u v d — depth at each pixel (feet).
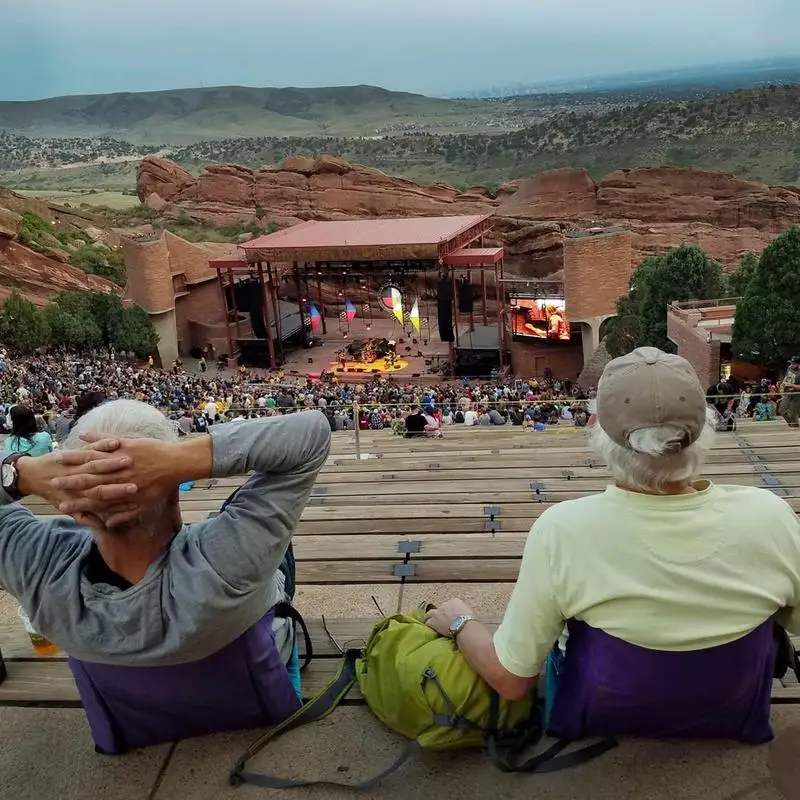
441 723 9.60
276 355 216.74
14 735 11.07
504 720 9.73
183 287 231.50
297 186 388.98
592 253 167.53
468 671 9.75
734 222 316.40
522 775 9.38
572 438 42.06
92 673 9.71
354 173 385.09
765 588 8.19
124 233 365.61
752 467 30.68
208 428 8.45
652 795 8.92
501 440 43.29
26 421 21.57
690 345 123.65
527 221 318.45
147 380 149.79
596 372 168.25
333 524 23.47
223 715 10.24
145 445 7.90
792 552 8.36
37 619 9.07
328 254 188.65
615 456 8.21
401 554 19.95
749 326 111.04
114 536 8.43
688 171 325.42
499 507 24.72
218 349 228.63
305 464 8.71
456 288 190.90
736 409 75.77
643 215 327.47
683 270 140.87
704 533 8.11
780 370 113.70
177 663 9.19
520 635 8.73
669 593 8.10
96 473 7.73
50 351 193.26
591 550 8.26
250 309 207.92
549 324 178.29
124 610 8.62
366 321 254.47
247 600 8.87
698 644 8.21
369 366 200.03
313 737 10.40
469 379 183.01
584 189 340.80
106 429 8.17
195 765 10.05
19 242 251.39
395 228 200.95
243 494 8.80
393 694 10.16
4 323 183.32
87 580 8.85
